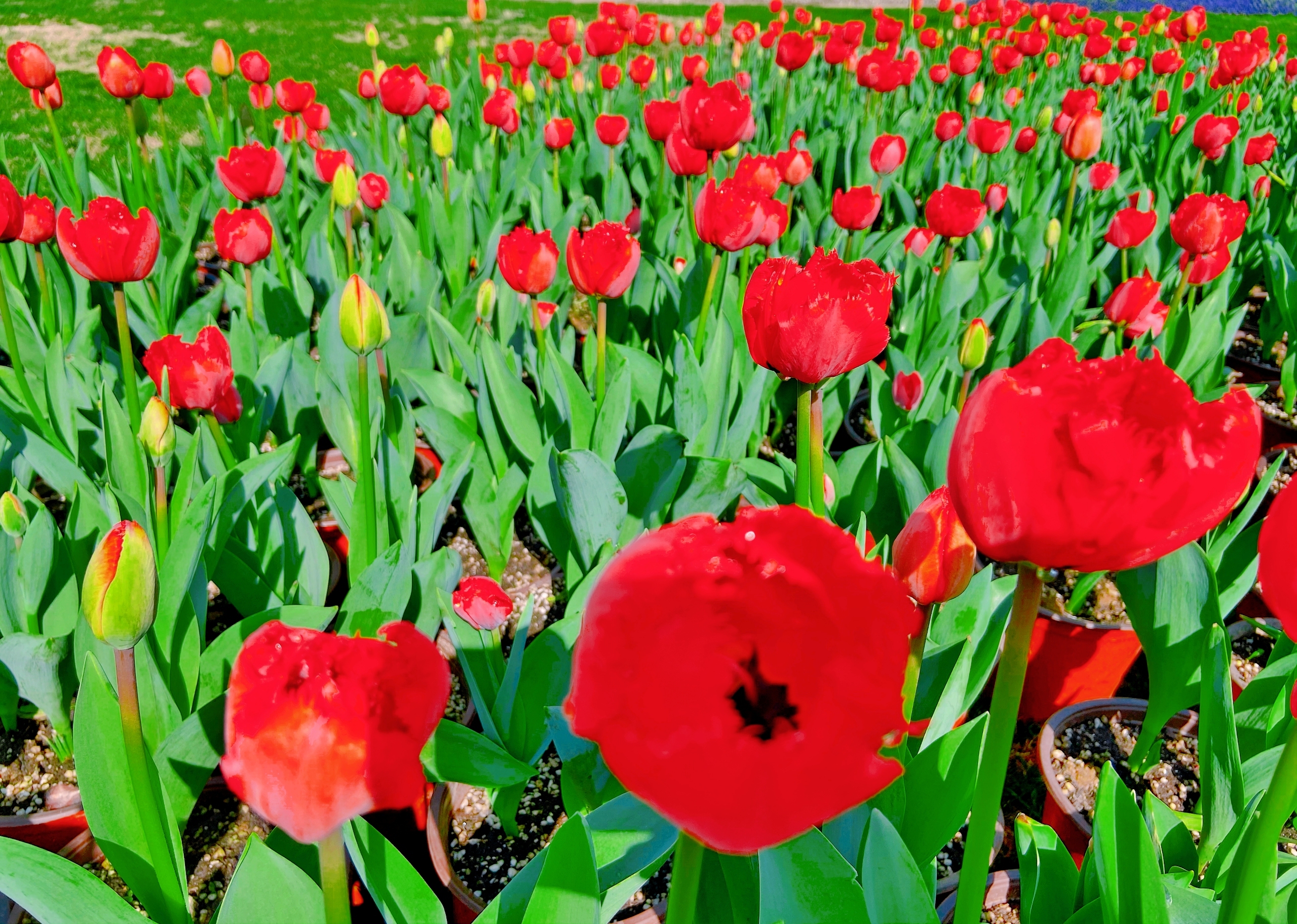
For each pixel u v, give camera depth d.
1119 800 1.14
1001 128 4.48
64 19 14.80
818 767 0.59
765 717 0.61
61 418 2.57
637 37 7.22
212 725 1.72
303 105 4.27
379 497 2.42
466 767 1.64
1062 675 2.60
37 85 4.10
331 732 0.76
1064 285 3.70
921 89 8.64
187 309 3.64
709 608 0.60
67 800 2.04
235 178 3.16
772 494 2.50
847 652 0.60
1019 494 0.74
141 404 2.86
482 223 4.35
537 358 3.21
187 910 1.45
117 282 2.16
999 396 0.74
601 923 1.42
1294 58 9.07
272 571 2.35
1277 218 5.07
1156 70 7.34
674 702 0.58
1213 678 1.56
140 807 1.24
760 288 1.50
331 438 2.92
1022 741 2.58
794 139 4.55
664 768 0.59
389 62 12.33
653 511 2.41
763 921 1.02
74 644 1.85
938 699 1.59
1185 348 3.40
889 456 2.19
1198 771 2.20
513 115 4.80
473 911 1.72
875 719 0.60
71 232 2.06
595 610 0.62
